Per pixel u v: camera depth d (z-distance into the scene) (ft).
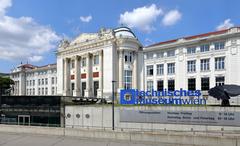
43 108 116.16
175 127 85.20
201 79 140.26
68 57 189.57
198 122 82.02
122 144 59.26
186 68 146.72
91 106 102.58
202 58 140.15
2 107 126.93
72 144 61.31
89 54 172.35
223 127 78.69
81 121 104.27
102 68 163.63
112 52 157.07
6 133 77.51
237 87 88.22
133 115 92.48
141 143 59.21
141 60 168.45
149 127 89.25
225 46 130.52
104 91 158.20
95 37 171.53
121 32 170.19
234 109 78.28
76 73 179.52
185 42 146.82
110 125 96.89
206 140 53.21
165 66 156.87
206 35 145.48
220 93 88.63
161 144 57.26
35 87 266.57
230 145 50.85
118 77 159.22
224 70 130.21
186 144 54.95
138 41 167.43
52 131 71.97
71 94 183.83
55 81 242.17
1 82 251.60
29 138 69.41
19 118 122.21
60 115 110.11
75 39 189.26
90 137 65.87
